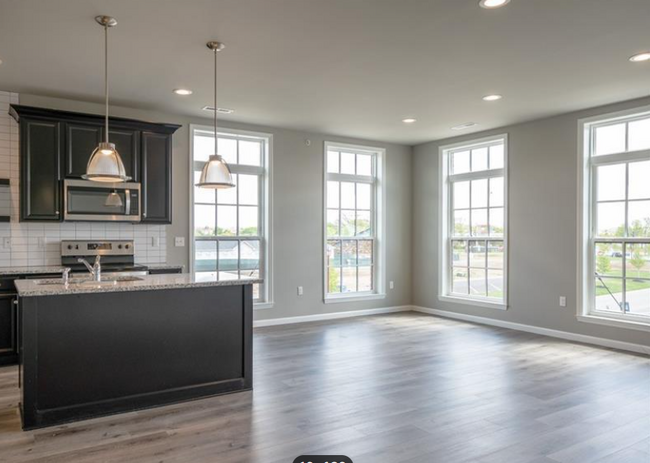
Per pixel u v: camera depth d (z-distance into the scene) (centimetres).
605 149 526
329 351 484
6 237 466
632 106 495
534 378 396
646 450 265
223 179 358
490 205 643
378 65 399
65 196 457
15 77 426
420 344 516
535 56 379
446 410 324
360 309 699
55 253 488
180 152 559
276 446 269
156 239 542
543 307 570
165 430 290
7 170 466
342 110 539
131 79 433
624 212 509
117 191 483
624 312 506
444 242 699
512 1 290
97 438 279
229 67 404
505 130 615
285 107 526
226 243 598
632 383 383
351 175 703
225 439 278
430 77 428
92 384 309
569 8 299
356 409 326
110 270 485
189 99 496
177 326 339
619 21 317
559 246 555
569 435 284
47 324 296
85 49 364
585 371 416
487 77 429
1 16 308
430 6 297
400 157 737
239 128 598
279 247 629
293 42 352
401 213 737
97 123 478
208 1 290
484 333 575
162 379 333
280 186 630
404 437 281
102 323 313
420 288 734
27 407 290
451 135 672
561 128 555
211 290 352
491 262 640
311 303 655
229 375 358
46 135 455
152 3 292
